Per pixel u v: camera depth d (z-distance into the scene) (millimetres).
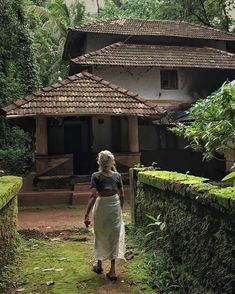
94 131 15711
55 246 6754
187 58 18203
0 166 18078
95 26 19156
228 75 18969
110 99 12805
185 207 4492
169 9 26062
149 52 18281
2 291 4527
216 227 3582
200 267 3922
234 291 3156
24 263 5703
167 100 18234
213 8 25266
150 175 5883
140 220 6980
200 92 18609
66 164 12398
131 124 12898
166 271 4742
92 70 17453
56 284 4801
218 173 14734
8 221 5582
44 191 11891
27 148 21031
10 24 19484
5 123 19953
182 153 16906
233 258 3197
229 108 4168
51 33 30125
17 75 21266
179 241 4680
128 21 20844
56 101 12258
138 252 6047
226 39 20000
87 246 6754
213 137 4355
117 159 12766
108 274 4961
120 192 5277
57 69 29531
